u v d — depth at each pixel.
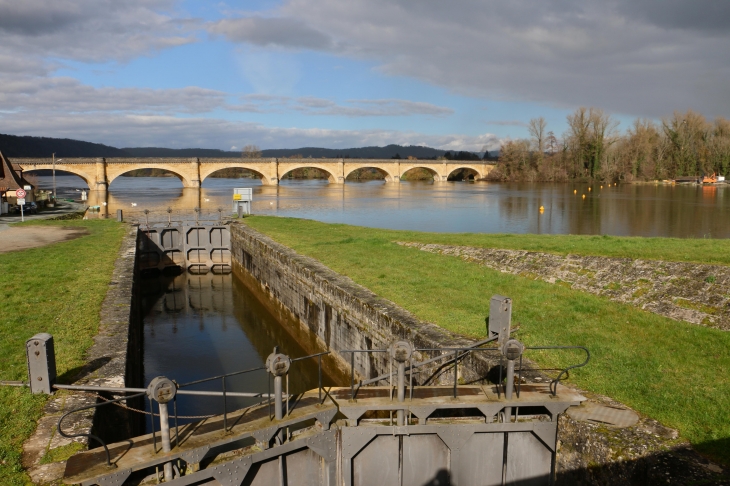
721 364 10.28
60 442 7.95
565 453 8.69
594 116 121.19
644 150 114.62
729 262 15.37
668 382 9.59
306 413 9.00
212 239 38.16
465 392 9.55
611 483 7.73
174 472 7.96
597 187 106.25
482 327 12.85
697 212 57.47
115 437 10.24
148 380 17.97
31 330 13.02
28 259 23.28
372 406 9.17
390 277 18.25
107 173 93.88
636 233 42.47
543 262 18.56
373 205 70.19
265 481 8.95
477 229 46.53
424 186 119.56
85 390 9.35
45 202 60.34
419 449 9.45
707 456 7.34
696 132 110.19
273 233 31.91
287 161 116.50
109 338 12.57
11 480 7.02
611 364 10.47
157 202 74.12
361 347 15.48
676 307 13.55
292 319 22.73
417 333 12.53
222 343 22.12
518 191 97.69
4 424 8.37
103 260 23.42
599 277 16.50
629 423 8.28
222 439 8.21
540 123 131.12
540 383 9.71
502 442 9.31
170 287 33.19
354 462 9.43
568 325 12.84
